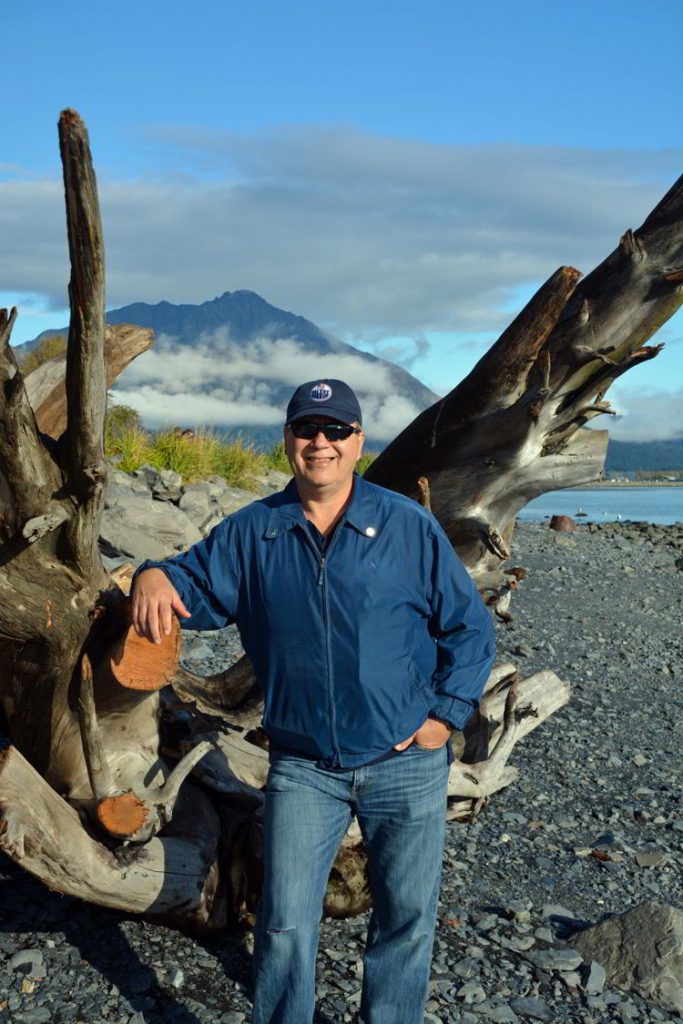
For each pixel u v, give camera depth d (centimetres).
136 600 281
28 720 352
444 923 429
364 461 2036
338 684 272
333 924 408
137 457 1477
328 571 272
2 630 322
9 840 313
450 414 371
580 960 402
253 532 281
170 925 371
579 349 343
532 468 373
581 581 1630
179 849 361
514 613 1314
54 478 301
